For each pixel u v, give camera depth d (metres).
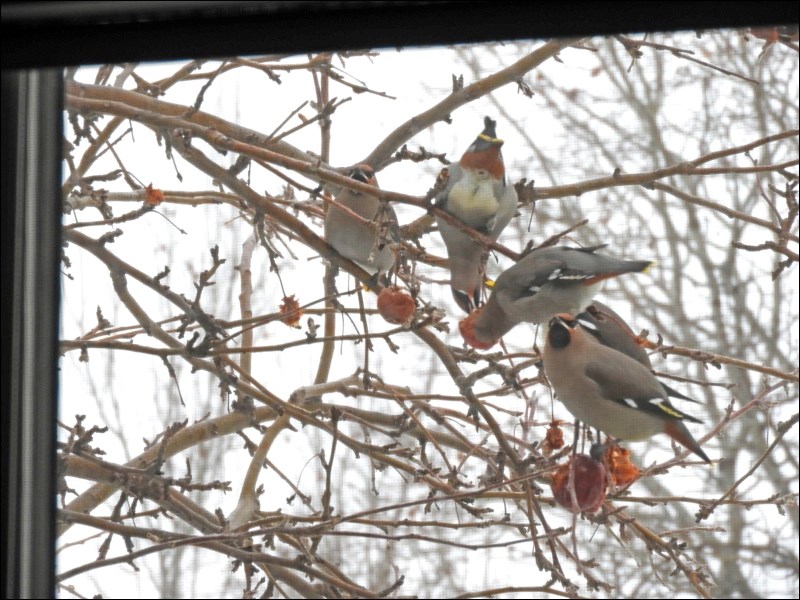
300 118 9.74
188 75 9.74
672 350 8.64
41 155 5.46
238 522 8.80
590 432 8.36
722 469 8.57
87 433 8.31
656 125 8.60
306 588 8.82
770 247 8.12
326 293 9.91
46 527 5.33
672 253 8.88
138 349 8.64
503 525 8.32
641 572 8.62
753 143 8.30
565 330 8.04
